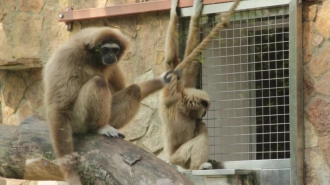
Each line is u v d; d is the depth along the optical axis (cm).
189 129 1424
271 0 1345
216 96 1479
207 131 1423
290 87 1319
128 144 1031
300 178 1311
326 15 1334
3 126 1152
